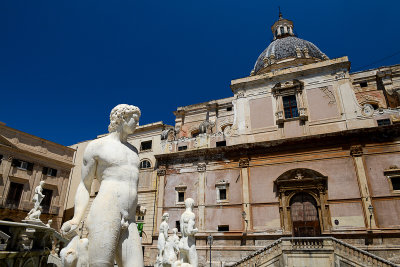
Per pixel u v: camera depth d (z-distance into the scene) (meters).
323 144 25.25
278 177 25.20
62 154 36.56
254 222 24.89
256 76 30.48
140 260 3.52
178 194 28.95
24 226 6.93
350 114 25.75
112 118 4.11
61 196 35.25
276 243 18.72
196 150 29.41
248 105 29.98
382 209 21.77
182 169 29.80
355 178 23.31
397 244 20.34
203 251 25.31
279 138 27.34
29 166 32.25
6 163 30.12
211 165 28.64
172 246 10.05
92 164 3.82
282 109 28.28
